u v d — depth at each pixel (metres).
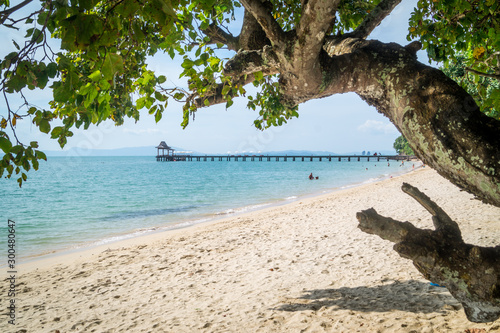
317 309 5.57
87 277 8.80
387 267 7.30
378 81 2.16
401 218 12.55
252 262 8.91
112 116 3.47
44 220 21.47
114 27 1.73
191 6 2.69
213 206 25.94
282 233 12.13
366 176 53.06
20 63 1.66
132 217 21.69
